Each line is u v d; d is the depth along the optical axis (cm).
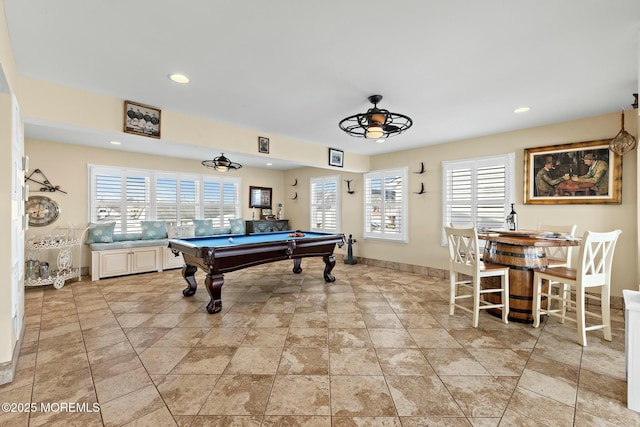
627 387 183
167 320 317
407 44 212
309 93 298
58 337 275
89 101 293
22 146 280
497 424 164
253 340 269
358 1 167
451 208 501
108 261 508
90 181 541
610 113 354
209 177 708
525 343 262
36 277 443
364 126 306
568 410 175
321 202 743
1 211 203
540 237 309
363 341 267
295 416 171
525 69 248
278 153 466
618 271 353
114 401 184
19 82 255
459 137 472
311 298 395
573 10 173
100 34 199
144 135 328
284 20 185
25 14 176
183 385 201
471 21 185
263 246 380
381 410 176
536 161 409
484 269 303
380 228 609
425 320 317
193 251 349
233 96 307
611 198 352
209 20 185
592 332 285
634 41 205
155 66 244
